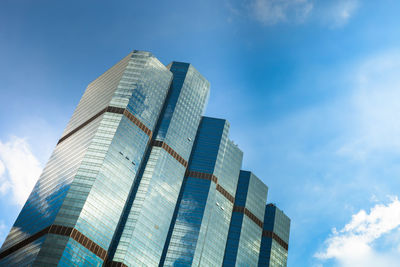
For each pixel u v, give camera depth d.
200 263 184.50
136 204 175.00
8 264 151.88
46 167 191.12
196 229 191.62
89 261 147.75
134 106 195.12
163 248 182.75
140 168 188.12
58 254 141.38
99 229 155.00
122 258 158.25
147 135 193.50
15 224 170.12
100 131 181.12
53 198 164.00
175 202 190.25
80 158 172.88
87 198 157.00
